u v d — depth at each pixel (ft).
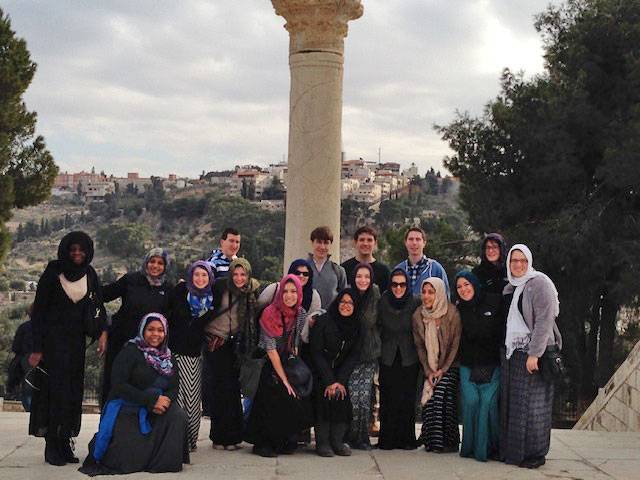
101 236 624.59
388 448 28.73
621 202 85.71
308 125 32.91
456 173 93.40
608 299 88.69
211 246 581.53
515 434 26.68
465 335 27.81
